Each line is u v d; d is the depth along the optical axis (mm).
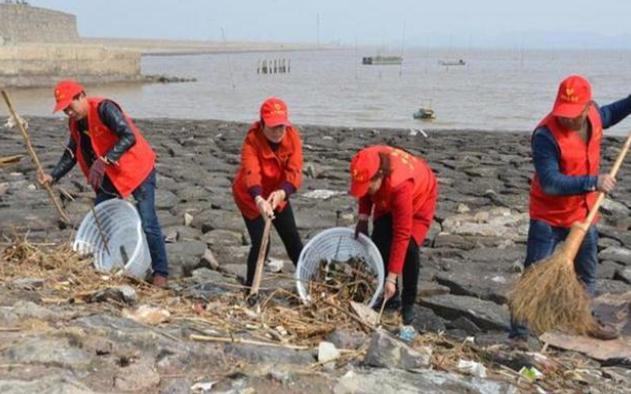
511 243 8453
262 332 5223
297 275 5902
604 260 7793
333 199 10516
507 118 33812
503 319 6074
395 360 4555
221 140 17406
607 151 16188
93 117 6312
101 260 6660
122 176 6359
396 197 5383
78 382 3932
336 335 5012
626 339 5578
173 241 8203
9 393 3727
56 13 80938
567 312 4797
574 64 146250
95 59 59938
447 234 8680
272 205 5801
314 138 17984
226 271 7258
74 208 9477
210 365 4426
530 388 4633
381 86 60969
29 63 52688
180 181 11898
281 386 4129
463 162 14258
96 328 4688
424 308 6398
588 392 4621
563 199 5152
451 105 40812
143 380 4070
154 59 157000
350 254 5992
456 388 4277
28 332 4586
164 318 5297
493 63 148125
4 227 8453
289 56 194500
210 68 107375
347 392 4074
